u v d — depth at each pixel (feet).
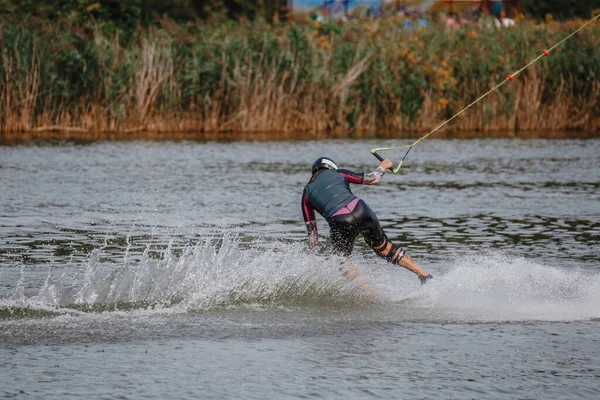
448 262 133.49
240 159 285.43
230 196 205.05
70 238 152.97
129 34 436.35
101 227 163.94
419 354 88.28
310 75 396.37
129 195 204.74
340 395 76.23
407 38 423.23
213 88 392.88
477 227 166.30
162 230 161.38
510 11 563.07
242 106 389.80
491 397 76.38
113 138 353.51
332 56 406.82
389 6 488.44
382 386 78.64
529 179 242.99
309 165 270.26
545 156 303.89
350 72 397.60
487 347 90.99
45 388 77.46
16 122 371.15
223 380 79.87
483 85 416.87
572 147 334.44
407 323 100.63
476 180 240.94
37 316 101.76
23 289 114.21
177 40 393.50
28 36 371.56
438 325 99.76
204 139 354.33
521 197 208.03
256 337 94.22
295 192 212.43
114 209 184.75
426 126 409.28
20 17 404.16
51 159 277.64
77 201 195.11
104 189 214.28
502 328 98.68
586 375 82.33
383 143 343.46
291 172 252.83
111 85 380.99
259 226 166.50
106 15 438.40
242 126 390.21
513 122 417.28
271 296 111.55
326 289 113.50
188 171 253.03
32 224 166.40
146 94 388.37
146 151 306.35
